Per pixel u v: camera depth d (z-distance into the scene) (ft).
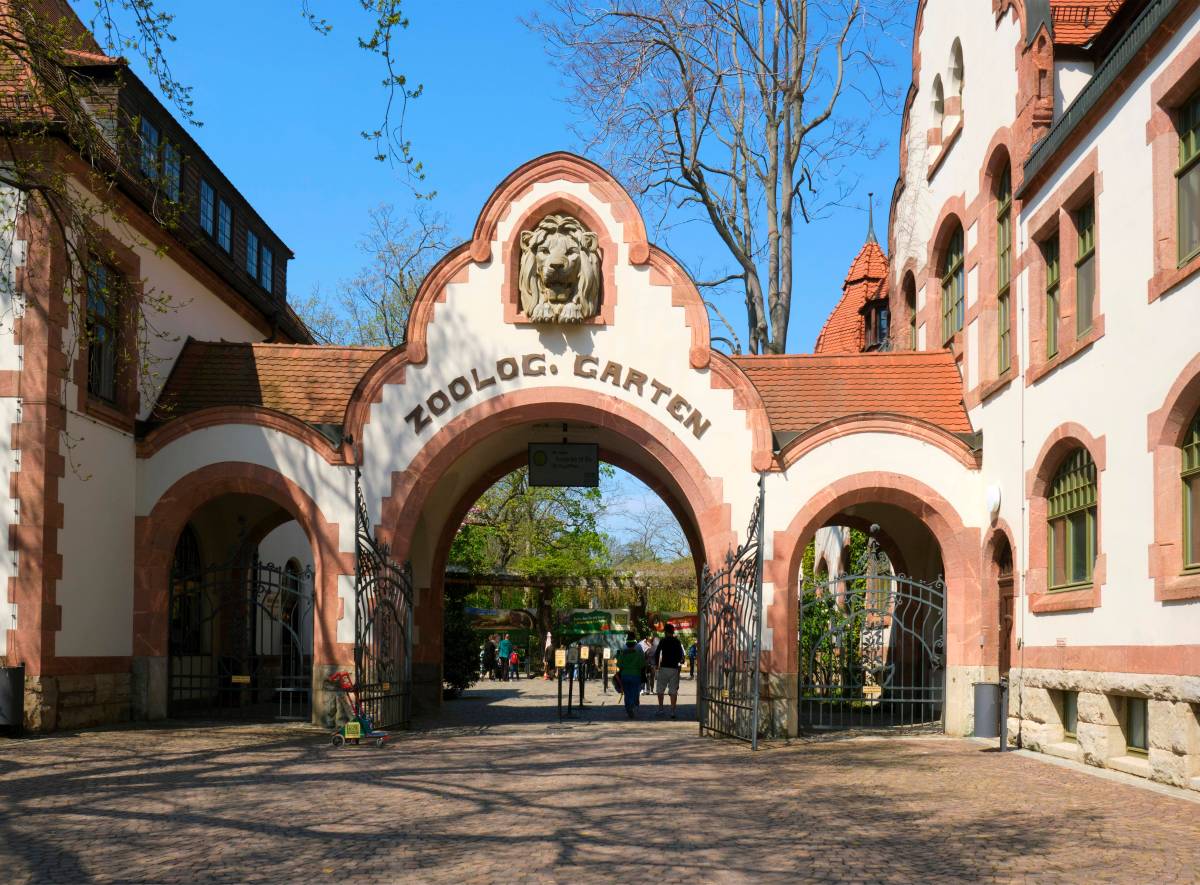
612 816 33.53
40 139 51.90
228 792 37.19
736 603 57.11
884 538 77.92
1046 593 52.39
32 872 25.95
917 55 75.87
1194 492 39.68
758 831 31.22
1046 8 54.85
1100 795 37.76
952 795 37.78
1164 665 40.22
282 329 94.84
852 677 71.61
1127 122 44.19
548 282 62.64
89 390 59.11
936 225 70.44
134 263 62.90
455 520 78.79
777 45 92.53
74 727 55.36
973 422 62.75
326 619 60.90
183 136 75.36
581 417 63.31
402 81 45.83
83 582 56.44
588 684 127.75
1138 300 43.01
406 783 39.81
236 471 61.82
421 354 62.80
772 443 61.87
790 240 92.32
